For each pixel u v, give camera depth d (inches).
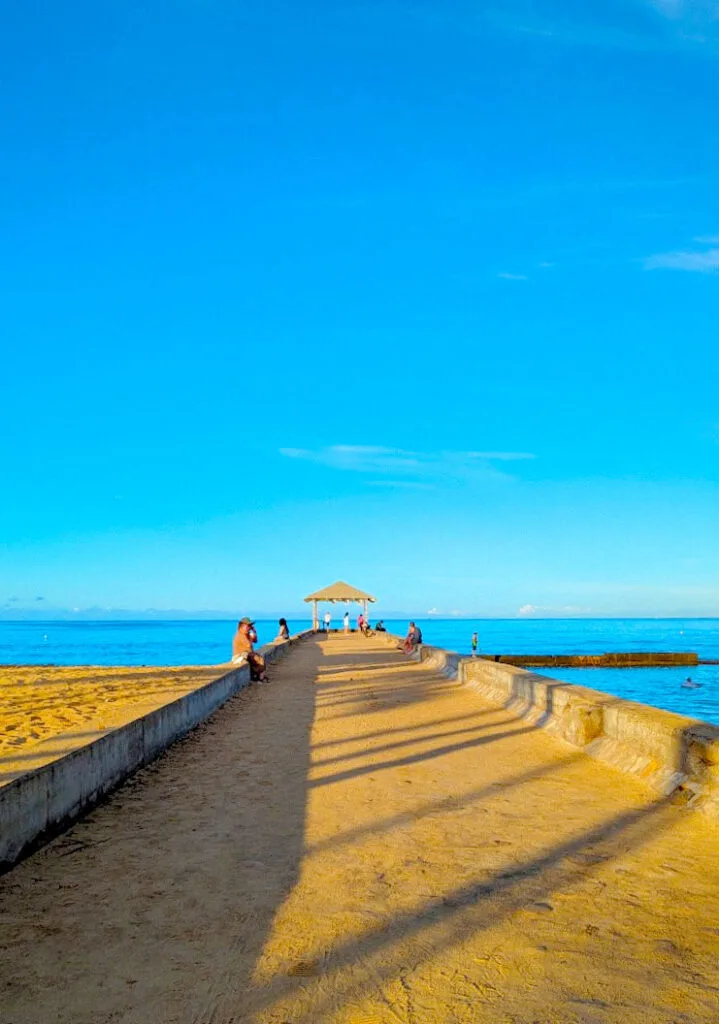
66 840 228.1
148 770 334.3
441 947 151.6
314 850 216.8
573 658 2023.9
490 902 175.2
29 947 154.0
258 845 221.9
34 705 513.3
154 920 167.0
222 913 170.7
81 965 145.8
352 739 410.9
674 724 289.1
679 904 172.7
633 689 1528.1
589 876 191.8
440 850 215.2
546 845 218.4
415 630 1235.9
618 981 136.7
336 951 150.6
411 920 165.3
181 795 286.4
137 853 215.3
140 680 729.0
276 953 149.9
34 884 190.4
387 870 198.8
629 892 180.4
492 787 291.7
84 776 259.0
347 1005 129.5
